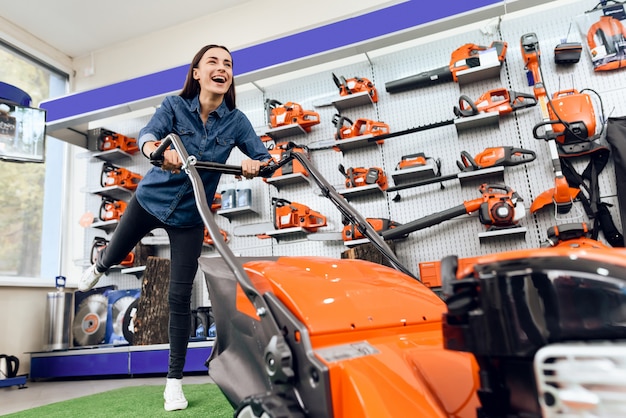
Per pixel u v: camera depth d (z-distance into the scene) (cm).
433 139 353
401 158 345
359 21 324
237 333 117
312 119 387
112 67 515
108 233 451
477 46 332
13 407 242
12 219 424
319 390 77
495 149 309
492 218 291
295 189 386
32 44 482
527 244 315
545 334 58
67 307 397
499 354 61
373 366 79
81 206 475
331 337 86
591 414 54
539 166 320
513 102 314
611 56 312
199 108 192
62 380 359
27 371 390
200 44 485
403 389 75
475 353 64
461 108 323
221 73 185
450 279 68
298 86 407
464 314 66
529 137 326
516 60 341
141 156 456
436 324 101
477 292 65
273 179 368
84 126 464
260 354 106
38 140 371
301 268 111
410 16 312
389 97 372
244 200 388
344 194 357
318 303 92
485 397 66
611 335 54
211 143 193
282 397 85
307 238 346
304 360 81
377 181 342
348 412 74
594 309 56
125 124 469
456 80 342
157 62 498
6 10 447
